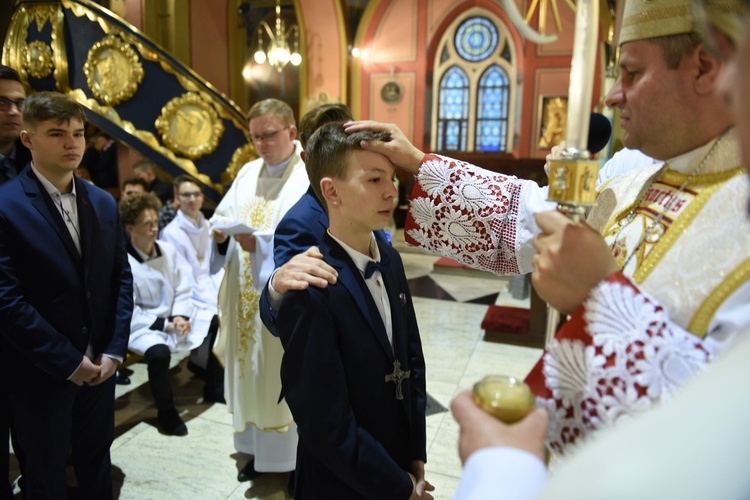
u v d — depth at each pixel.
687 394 0.32
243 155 4.83
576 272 0.71
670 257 0.77
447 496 2.49
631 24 0.79
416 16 11.51
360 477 1.20
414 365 1.51
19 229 1.85
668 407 0.33
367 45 11.82
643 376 0.65
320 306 1.22
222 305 2.81
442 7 11.55
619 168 2.05
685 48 0.73
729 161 0.78
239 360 2.53
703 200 0.78
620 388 0.66
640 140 0.83
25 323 1.80
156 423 3.13
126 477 2.60
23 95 2.27
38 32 4.48
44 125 1.86
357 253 1.33
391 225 9.68
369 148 1.26
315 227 1.80
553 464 0.74
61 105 1.87
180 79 4.60
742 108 0.37
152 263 3.35
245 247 2.51
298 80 13.16
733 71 0.39
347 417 1.21
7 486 2.24
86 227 2.01
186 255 3.90
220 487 2.55
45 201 1.92
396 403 1.32
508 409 0.57
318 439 1.19
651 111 0.79
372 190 1.26
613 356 0.67
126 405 3.34
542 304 4.38
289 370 1.23
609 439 0.34
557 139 11.62
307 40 10.50
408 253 8.65
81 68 4.54
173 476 2.62
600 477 0.30
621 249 0.87
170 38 7.79
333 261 1.31
